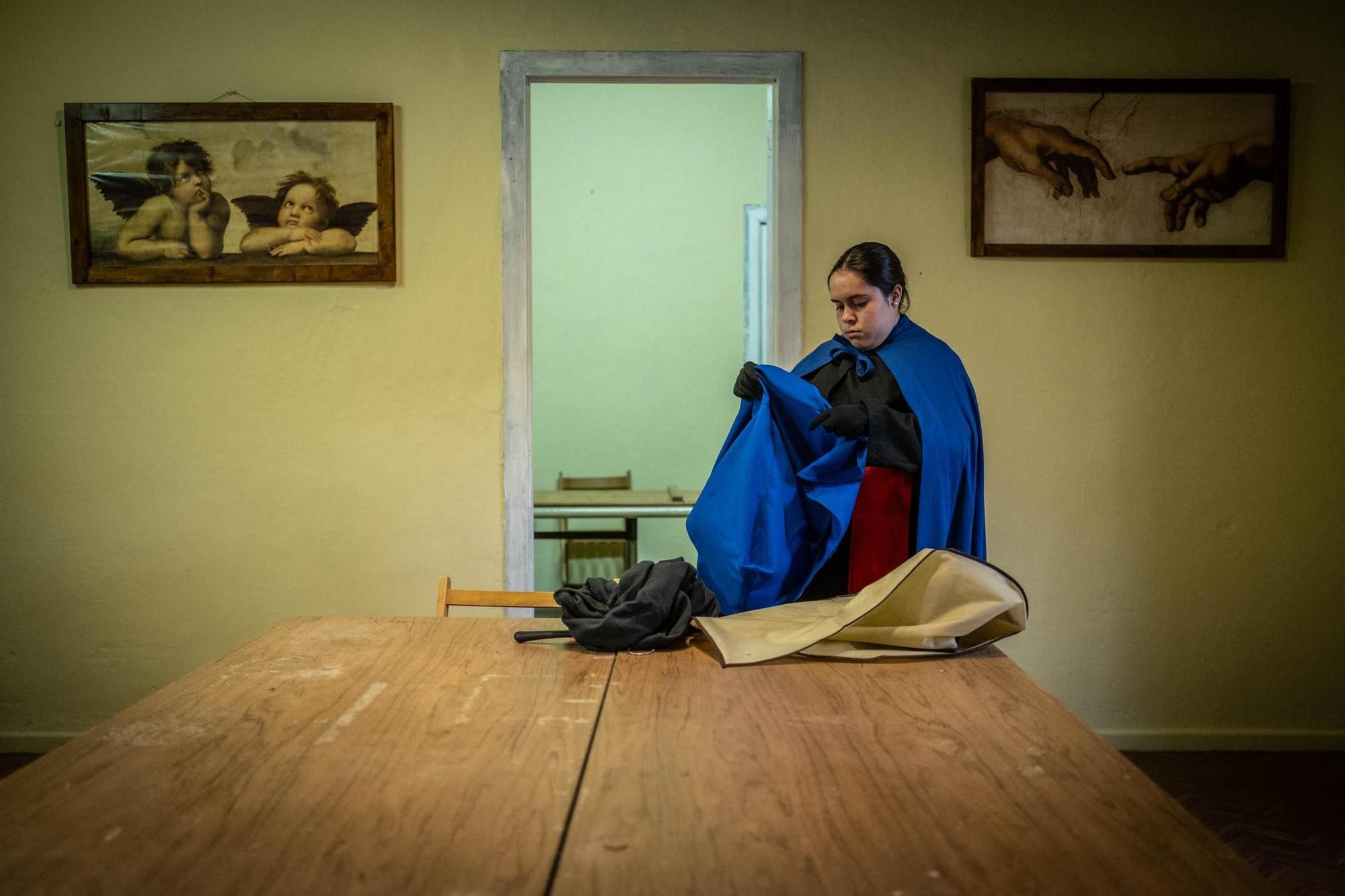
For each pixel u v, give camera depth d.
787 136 3.52
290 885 1.08
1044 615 3.64
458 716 1.63
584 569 5.63
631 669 1.91
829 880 1.09
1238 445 3.60
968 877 1.10
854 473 2.53
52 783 1.35
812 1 3.51
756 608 2.48
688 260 5.70
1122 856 1.15
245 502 3.58
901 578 1.99
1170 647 3.65
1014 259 3.54
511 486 3.57
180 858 1.14
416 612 3.61
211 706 1.68
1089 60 3.52
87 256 3.49
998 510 3.61
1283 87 3.47
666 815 1.26
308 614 3.60
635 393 5.72
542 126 5.62
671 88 5.63
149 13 3.48
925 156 3.53
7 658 3.60
